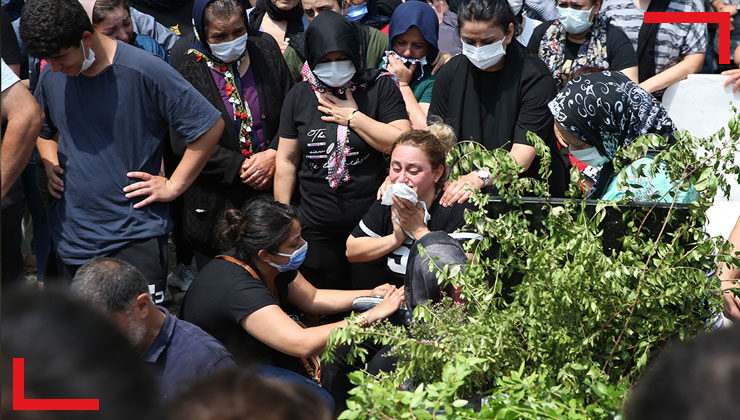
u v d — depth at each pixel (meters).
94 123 3.17
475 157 2.05
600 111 2.65
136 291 2.47
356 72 3.57
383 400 1.62
